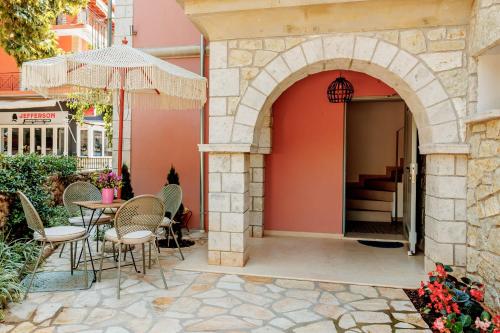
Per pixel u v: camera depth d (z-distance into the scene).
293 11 3.39
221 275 3.56
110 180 3.83
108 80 3.63
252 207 5.29
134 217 3.13
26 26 6.92
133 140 5.73
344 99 5.06
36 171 4.71
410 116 4.54
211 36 3.74
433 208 3.39
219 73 3.75
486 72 3.09
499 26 2.60
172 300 2.95
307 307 2.85
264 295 3.07
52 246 4.28
